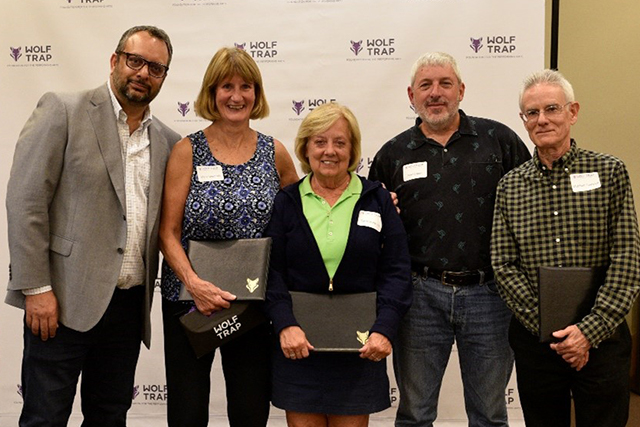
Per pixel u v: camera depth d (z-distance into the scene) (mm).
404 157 2348
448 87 2246
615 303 1850
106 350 2182
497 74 3088
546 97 1961
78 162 2023
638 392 3621
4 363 3225
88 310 2031
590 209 1943
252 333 2121
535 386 2037
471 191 2248
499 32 3074
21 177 1993
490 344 2285
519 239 2027
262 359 2135
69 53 3143
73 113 2047
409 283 2098
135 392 3270
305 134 2107
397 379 2420
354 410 2051
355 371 2064
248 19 3137
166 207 2154
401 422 2416
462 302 2254
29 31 3141
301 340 1948
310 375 2062
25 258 1956
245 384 2104
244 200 2098
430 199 2264
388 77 3131
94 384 2217
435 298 2270
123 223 2078
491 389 2322
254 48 3148
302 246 2080
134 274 2139
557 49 3182
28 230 1959
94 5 3131
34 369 2061
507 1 3064
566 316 1892
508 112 3100
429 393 2373
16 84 3160
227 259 2043
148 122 2189
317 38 3135
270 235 2107
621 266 1880
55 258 2053
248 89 2135
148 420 3273
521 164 2295
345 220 2098
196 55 3150
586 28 3529
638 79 3537
